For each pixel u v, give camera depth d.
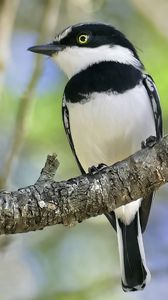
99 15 14.66
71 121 10.62
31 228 8.23
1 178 11.71
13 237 11.75
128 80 10.41
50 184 8.27
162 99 13.09
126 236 10.73
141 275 10.62
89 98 10.34
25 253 13.36
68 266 13.48
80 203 8.31
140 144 10.54
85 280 13.17
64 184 8.30
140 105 10.37
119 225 10.77
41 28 12.85
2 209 8.09
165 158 8.41
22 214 8.12
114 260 13.72
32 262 13.36
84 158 10.95
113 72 10.51
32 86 12.00
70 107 10.51
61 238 13.80
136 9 14.31
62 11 14.43
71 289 12.45
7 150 13.34
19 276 12.41
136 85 10.41
